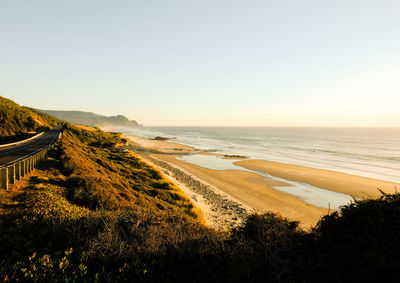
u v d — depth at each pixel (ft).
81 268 15.81
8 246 19.38
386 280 11.80
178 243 18.99
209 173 136.98
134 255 17.97
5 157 70.59
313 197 95.09
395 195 16.15
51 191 37.76
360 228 15.07
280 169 153.07
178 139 444.96
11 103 213.46
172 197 75.10
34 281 14.48
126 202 45.24
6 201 29.94
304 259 15.11
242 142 390.63
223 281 15.10
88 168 64.90
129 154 154.20
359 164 180.04
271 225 21.53
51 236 21.58
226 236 21.90
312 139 481.87
